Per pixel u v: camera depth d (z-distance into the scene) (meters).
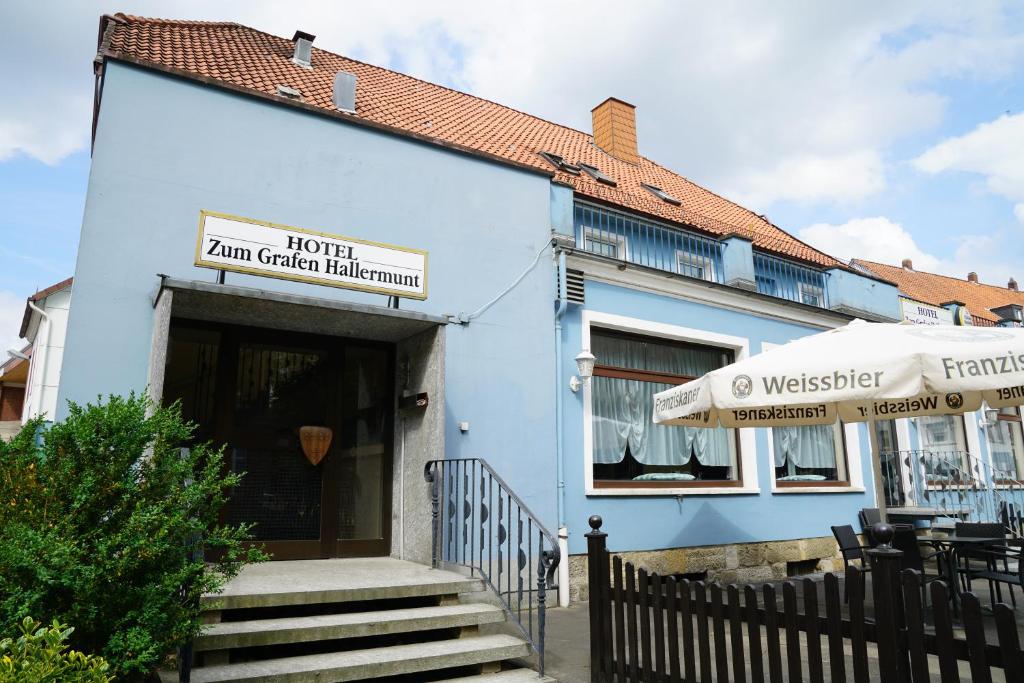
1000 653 2.76
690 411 6.18
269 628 4.38
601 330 9.32
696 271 10.98
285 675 4.05
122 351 5.73
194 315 6.19
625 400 9.38
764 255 11.57
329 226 7.01
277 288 6.56
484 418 7.60
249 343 6.65
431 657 4.57
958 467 13.90
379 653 4.60
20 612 2.92
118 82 6.14
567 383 8.47
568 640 5.95
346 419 7.02
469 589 5.46
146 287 5.93
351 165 7.29
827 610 3.36
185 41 9.00
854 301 12.30
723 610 3.82
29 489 3.26
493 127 11.98
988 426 15.10
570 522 8.08
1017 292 25.31
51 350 7.34
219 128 6.57
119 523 3.40
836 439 11.96
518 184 8.51
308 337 6.96
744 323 10.71
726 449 10.34
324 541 6.69
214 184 6.44
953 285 23.16
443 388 6.50
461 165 8.08
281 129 6.92
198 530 3.57
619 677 4.48
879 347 5.37
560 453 8.11
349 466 6.96
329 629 4.54
